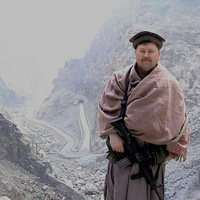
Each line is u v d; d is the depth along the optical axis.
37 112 167.38
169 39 110.25
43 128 148.62
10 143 64.94
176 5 133.62
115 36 148.12
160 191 5.36
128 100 4.96
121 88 5.15
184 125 4.91
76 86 174.50
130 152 5.04
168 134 4.71
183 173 64.31
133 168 5.08
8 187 52.78
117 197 5.17
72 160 104.44
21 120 159.62
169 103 4.75
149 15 132.12
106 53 152.62
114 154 5.25
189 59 100.06
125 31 128.50
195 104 87.25
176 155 5.13
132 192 5.08
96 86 157.88
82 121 145.75
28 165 65.12
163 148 5.02
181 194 58.16
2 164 61.75
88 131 134.75
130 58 111.38
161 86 4.75
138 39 5.03
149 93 4.73
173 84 4.93
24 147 65.81
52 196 59.88
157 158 5.01
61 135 137.12
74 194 61.28
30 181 61.62
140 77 5.10
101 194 72.81
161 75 4.90
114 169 5.40
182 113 4.90
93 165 94.62
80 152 113.69
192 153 69.62
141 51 4.96
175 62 102.12
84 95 167.50
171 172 66.25
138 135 4.83
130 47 117.44
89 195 73.25
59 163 99.19
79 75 176.38
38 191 59.84
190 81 93.50
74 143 125.38
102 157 95.88
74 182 81.19
